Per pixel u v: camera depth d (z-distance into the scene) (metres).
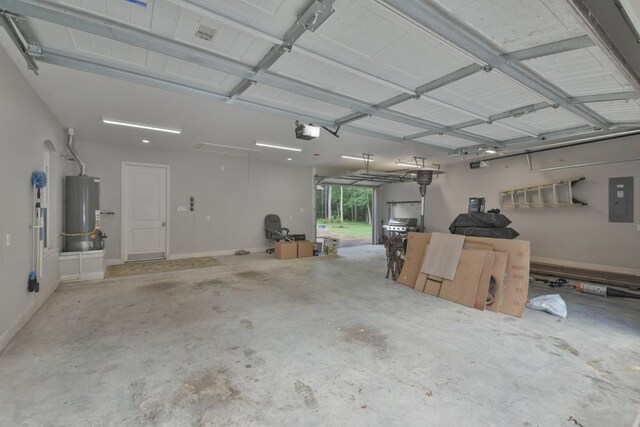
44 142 3.82
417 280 4.81
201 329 3.18
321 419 1.86
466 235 4.79
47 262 4.02
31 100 3.31
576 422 1.85
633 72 2.41
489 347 2.84
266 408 1.95
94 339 2.90
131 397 2.04
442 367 2.48
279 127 4.89
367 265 6.73
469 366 2.50
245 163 8.01
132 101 3.75
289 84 2.93
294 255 7.43
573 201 5.94
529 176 6.70
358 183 10.12
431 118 3.99
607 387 2.22
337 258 7.61
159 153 6.77
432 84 2.96
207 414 1.89
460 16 1.95
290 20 2.05
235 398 2.05
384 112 3.74
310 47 2.36
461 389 2.18
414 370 2.43
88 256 4.86
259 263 6.68
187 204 7.16
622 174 5.41
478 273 4.08
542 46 2.26
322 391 2.14
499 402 2.04
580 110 3.51
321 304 4.05
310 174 9.22
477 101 3.35
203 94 3.22
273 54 2.43
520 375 2.37
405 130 4.66
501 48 2.31
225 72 2.71
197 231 7.32
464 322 3.46
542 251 6.47
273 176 8.52
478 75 2.73
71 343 2.81
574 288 4.80
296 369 2.42
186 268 5.90
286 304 4.03
